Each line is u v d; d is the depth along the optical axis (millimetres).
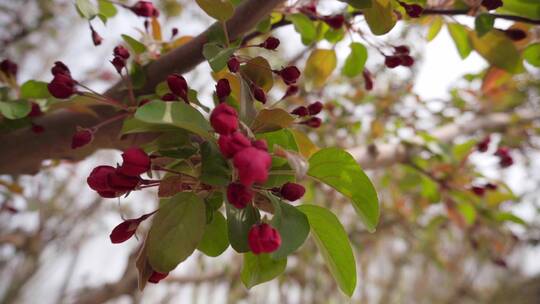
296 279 1036
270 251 231
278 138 277
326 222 287
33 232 950
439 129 756
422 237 985
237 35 321
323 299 1104
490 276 1881
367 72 470
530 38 410
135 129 246
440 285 1695
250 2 310
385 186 836
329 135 736
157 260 250
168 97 290
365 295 1335
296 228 252
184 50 342
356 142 749
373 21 319
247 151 212
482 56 413
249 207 258
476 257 1194
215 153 239
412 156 625
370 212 280
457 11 376
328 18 389
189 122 235
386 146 612
